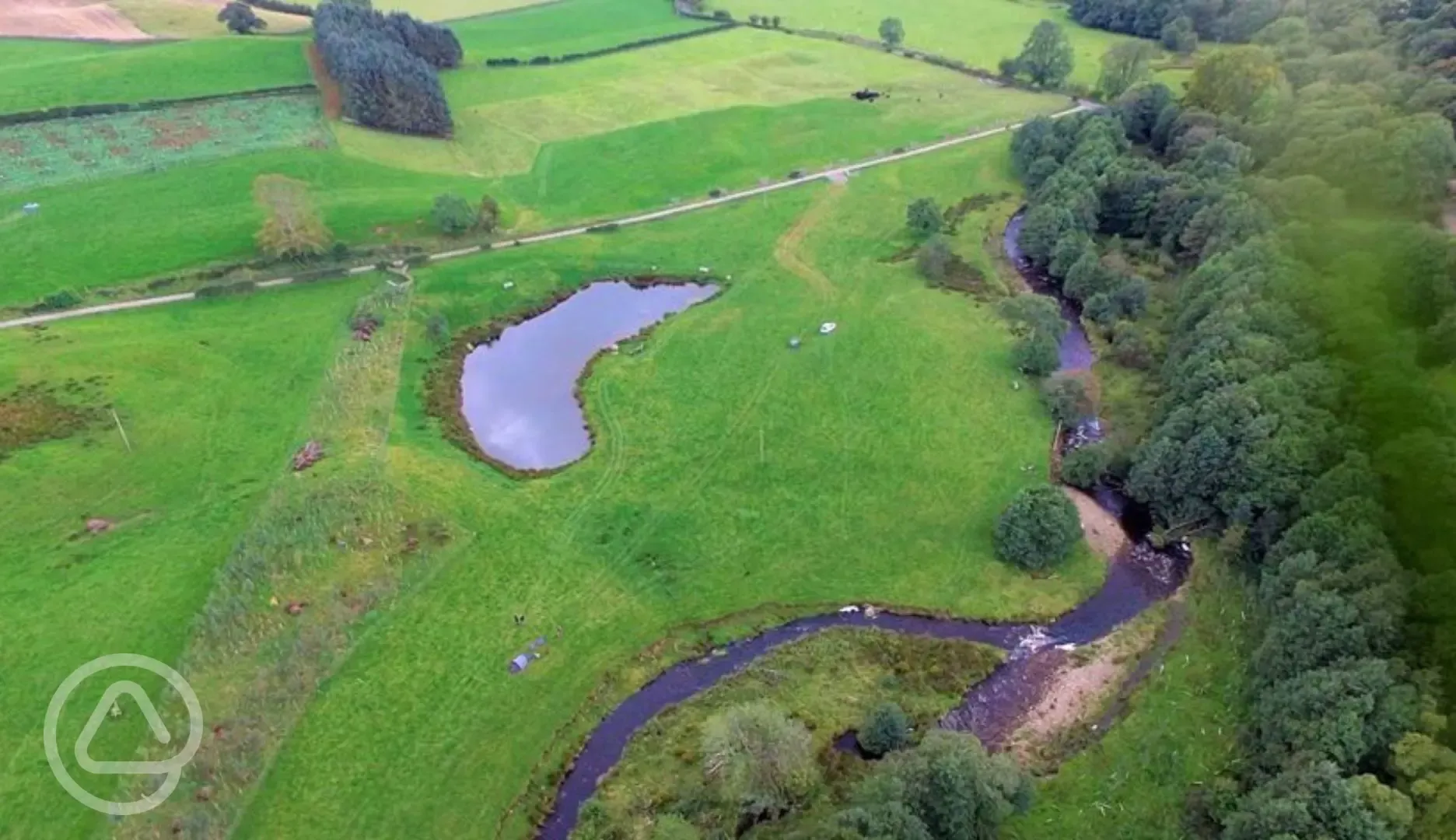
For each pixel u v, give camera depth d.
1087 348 115.12
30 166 137.62
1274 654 68.62
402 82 158.12
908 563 84.75
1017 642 78.06
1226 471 83.25
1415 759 56.22
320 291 121.38
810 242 137.00
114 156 141.88
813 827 62.03
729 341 115.38
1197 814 62.72
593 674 75.12
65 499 87.81
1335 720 60.00
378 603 79.38
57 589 79.31
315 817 64.50
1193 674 73.69
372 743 69.25
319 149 148.75
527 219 140.75
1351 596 66.88
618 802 65.69
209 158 143.38
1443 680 61.03
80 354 105.56
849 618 80.44
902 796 58.31
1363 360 86.44
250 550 82.06
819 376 108.62
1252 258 102.50
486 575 82.88
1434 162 110.31
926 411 102.94
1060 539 83.06
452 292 123.06
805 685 74.19
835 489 92.50
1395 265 96.06
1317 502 75.75
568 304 125.19
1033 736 70.31
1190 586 81.56
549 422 104.12
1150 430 97.19
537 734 70.69
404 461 95.12
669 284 128.62
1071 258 125.00
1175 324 108.44
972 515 89.56
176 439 95.81
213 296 118.19
